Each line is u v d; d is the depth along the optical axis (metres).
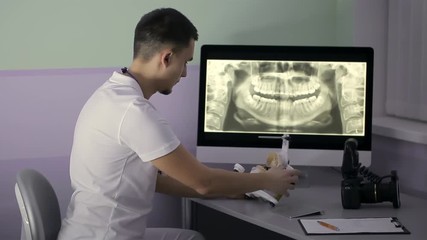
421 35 2.71
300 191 2.45
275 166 2.31
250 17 2.79
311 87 2.51
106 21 2.56
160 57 1.97
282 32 2.86
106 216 1.96
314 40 2.92
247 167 2.79
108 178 1.95
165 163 1.89
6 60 2.45
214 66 2.52
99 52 2.57
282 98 2.52
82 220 1.96
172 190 2.29
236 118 2.52
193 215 2.64
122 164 1.94
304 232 1.94
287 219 2.07
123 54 2.61
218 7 2.73
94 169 1.95
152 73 2.00
